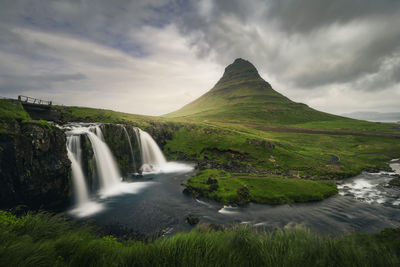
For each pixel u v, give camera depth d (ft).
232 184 146.41
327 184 157.69
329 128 543.80
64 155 119.85
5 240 17.98
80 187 131.64
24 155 98.73
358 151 325.62
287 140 400.88
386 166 239.50
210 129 339.57
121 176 176.86
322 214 108.88
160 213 104.37
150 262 16.99
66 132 145.79
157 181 165.48
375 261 15.30
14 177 95.35
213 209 111.45
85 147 143.64
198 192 133.08
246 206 117.50
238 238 19.66
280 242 17.89
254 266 15.97
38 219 24.12
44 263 16.07
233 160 239.71
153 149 254.47
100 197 128.47
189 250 17.13
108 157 170.30
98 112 291.38
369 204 123.24
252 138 298.15
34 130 105.40
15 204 96.37
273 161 230.27
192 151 280.31
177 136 323.57
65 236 21.47
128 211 106.63
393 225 96.84
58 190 113.09
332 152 301.84
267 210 112.98
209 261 16.02
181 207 112.68
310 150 300.61
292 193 134.51
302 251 16.84
